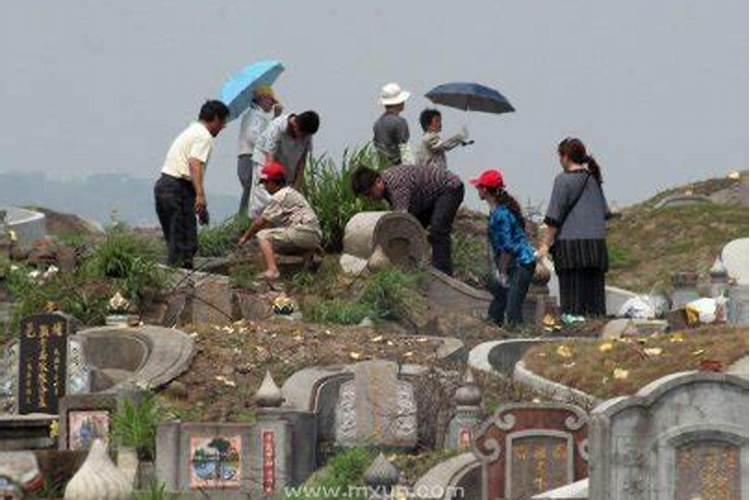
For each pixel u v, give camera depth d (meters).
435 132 49.62
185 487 31.98
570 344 37.47
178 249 44.06
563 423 29.94
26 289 42.66
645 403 27.83
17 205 73.75
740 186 89.25
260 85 50.22
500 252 43.59
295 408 33.19
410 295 43.53
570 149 43.97
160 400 35.72
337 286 44.78
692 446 27.97
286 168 47.84
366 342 38.62
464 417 32.62
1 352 39.62
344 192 47.66
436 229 46.31
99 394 33.94
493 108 53.59
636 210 85.88
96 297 41.84
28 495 30.09
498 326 43.78
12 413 36.75
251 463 32.19
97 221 75.69
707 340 36.19
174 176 44.00
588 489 27.98
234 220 48.69
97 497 27.19
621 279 73.44
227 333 38.41
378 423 33.56
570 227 43.75
